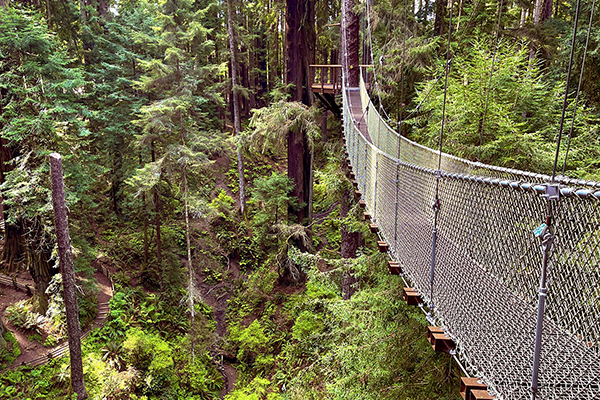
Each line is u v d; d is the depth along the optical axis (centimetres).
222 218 1917
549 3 1072
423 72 1011
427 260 330
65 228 891
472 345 239
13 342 1097
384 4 1152
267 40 2556
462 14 1038
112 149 1653
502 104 652
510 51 723
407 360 562
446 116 696
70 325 920
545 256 171
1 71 1087
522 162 603
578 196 153
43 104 1055
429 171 332
